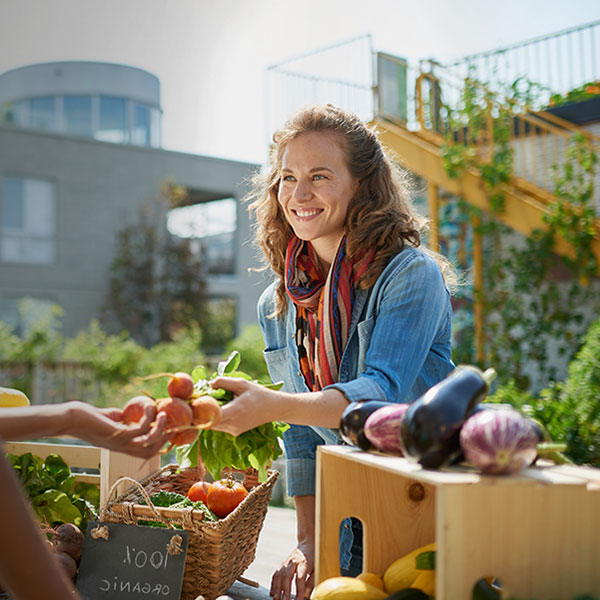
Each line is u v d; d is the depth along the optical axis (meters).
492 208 7.57
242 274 18.70
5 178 15.71
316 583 1.25
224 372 1.45
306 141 1.61
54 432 0.94
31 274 15.94
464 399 1.00
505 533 0.95
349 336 1.64
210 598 1.50
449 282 1.86
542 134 7.76
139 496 1.69
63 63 17.34
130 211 17.19
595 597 0.97
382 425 1.10
